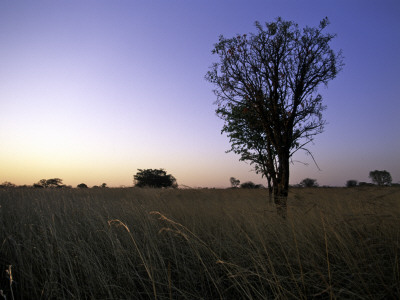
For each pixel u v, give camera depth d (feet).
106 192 37.78
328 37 25.23
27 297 11.11
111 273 12.61
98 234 16.05
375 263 9.66
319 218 13.12
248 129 30.63
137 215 19.08
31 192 32.42
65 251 12.48
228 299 10.62
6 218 19.25
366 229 11.97
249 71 26.73
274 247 12.58
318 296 9.84
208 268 12.16
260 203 19.30
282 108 25.71
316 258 11.51
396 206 12.39
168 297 10.16
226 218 17.63
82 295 11.23
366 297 8.58
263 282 10.96
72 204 23.61
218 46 27.61
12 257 13.25
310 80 25.25
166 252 14.64
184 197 24.14
